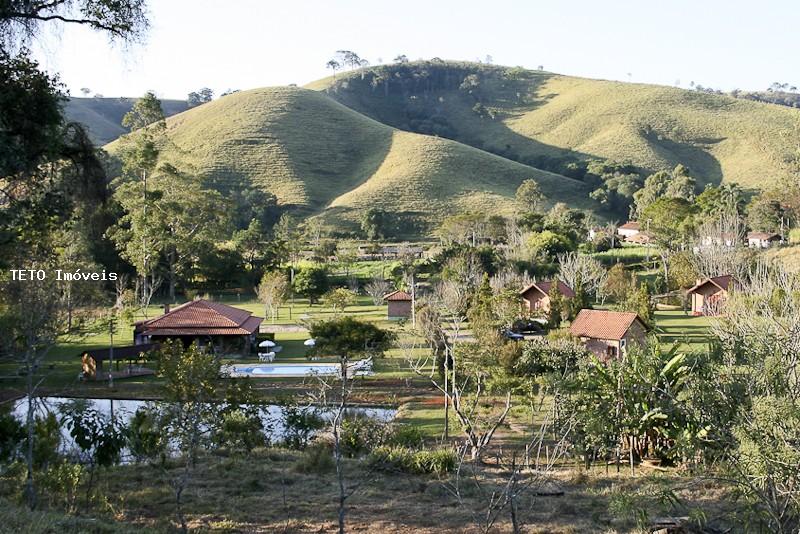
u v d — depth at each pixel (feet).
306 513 48.26
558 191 485.56
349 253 297.53
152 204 234.17
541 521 46.78
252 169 457.27
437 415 94.07
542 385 74.49
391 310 198.49
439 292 182.60
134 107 242.78
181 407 49.08
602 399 65.05
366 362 100.83
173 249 251.19
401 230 382.42
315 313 216.95
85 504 47.52
